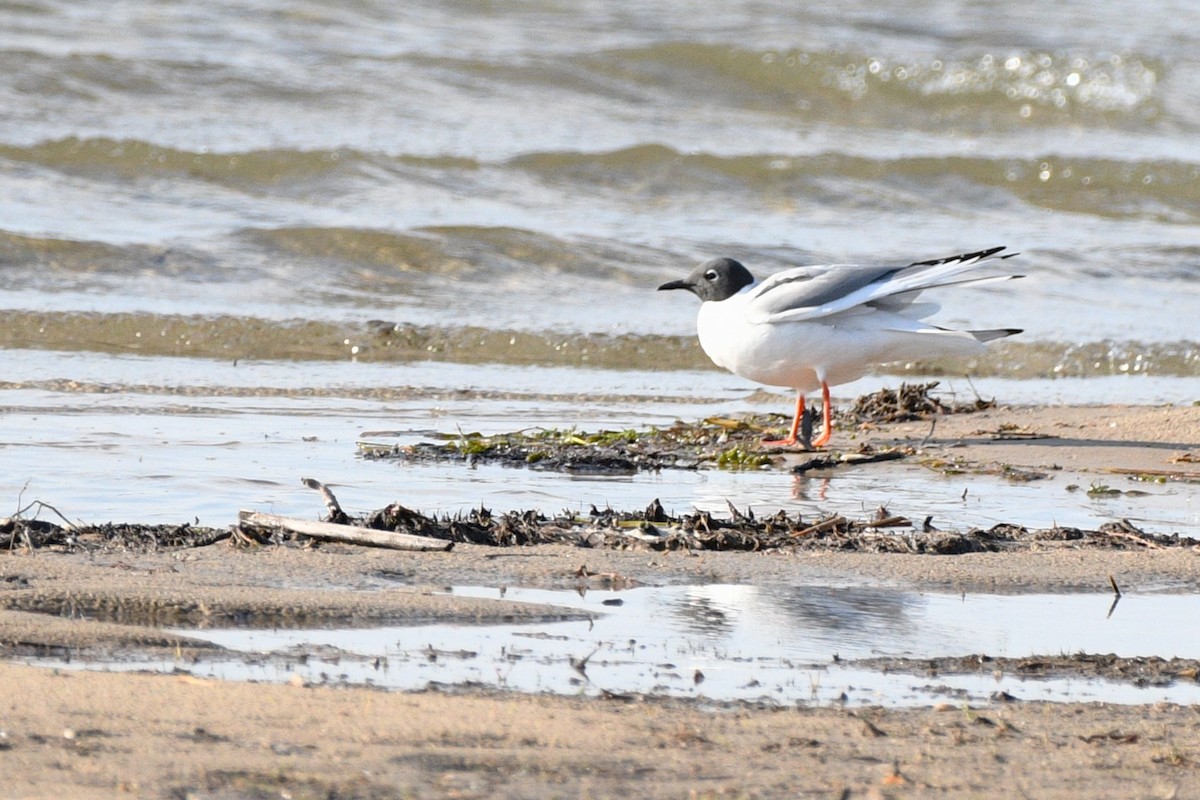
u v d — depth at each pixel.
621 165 26.78
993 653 7.11
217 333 18.20
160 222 22.16
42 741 5.34
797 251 22.69
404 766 5.27
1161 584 8.51
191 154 24.88
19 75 27.64
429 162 25.95
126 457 11.77
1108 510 10.97
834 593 8.10
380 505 10.37
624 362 18.48
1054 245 24.34
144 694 5.88
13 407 13.94
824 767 5.45
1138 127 33.56
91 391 15.11
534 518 9.52
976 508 10.95
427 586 7.90
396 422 14.30
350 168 25.28
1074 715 6.19
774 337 13.10
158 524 9.39
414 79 30.44
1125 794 5.29
